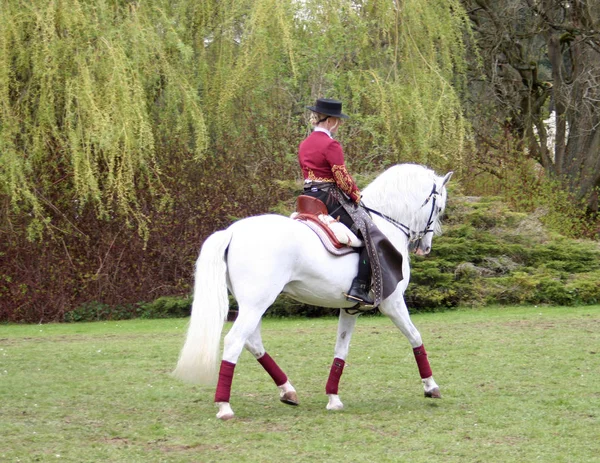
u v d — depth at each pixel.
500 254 15.14
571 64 21.83
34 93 13.66
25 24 13.63
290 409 6.86
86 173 13.09
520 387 7.63
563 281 14.89
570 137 21.45
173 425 6.27
